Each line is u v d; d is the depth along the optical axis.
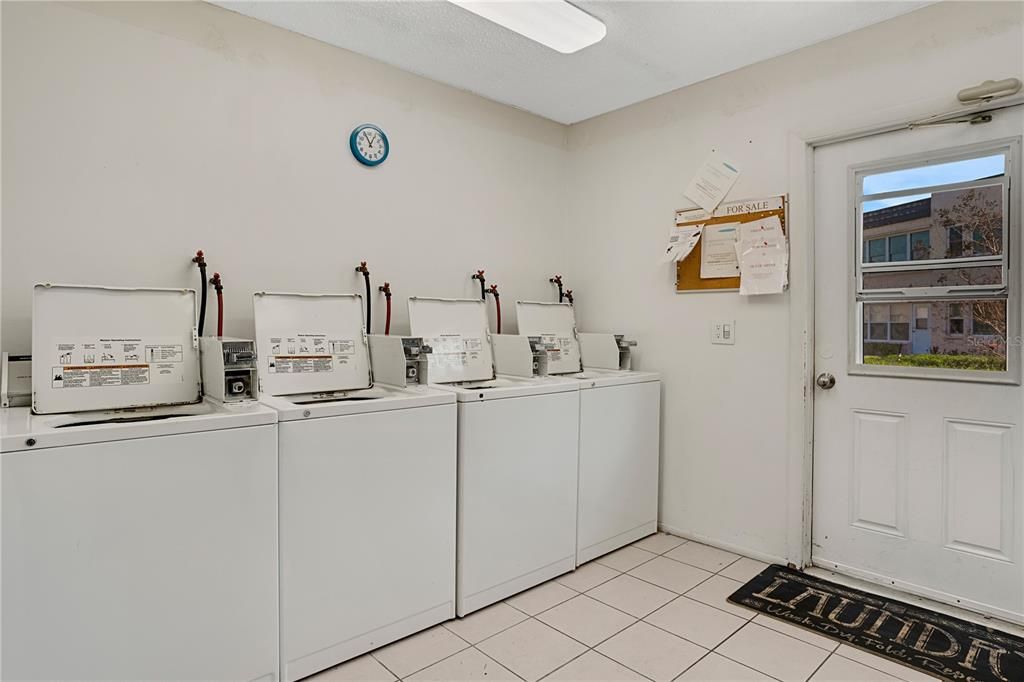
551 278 3.57
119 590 1.47
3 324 1.86
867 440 2.48
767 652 1.97
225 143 2.30
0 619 1.32
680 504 3.10
